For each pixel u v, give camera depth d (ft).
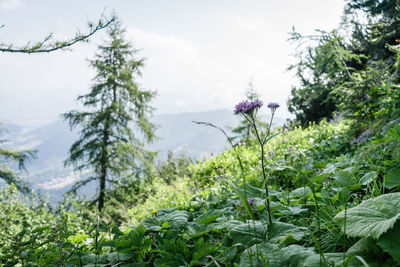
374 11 22.72
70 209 26.43
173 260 6.77
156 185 42.37
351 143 19.56
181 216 9.04
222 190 14.97
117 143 51.96
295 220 8.69
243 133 48.73
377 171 8.44
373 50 27.07
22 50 12.10
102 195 48.96
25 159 47.85
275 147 24.03
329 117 41.73
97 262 7.58
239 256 6.61
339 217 6.13
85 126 52.03
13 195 24.54
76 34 12.70
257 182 12.55
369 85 20.43
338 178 8.93
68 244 7.66
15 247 7.60
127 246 7.43
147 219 8.98
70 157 50.90
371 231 5.29
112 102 52.60
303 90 27.50
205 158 32.01
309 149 21.62
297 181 12.82
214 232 8.59
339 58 24.21
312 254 5.75
